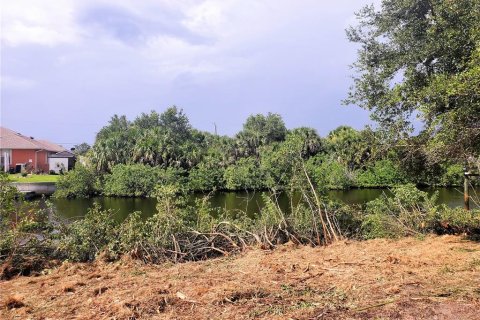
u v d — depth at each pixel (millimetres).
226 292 5469
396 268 6891
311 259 7996
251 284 6004
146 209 30953
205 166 46688
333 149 46969
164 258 9016
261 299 5289
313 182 11469
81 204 34438
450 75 9117
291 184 11367
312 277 6457
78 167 41000
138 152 46594
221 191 44938
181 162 48531
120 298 5480
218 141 57219
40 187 38688
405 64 10477
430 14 10336
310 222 10805
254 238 10062
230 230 10375
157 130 54688
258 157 50906
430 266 7016
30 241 8672
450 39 9102
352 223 11383
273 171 12328
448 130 7332
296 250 9234
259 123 63062
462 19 8969
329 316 4633
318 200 10812
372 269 6848
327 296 5395
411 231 10664
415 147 10594
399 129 10742
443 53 9469
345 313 4711
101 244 9227
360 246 9398
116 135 52000
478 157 8367
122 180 40625
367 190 39062
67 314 5086
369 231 11367
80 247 8984
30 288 6504
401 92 10172
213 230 10141
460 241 9352
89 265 8297
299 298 5305
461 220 10680
